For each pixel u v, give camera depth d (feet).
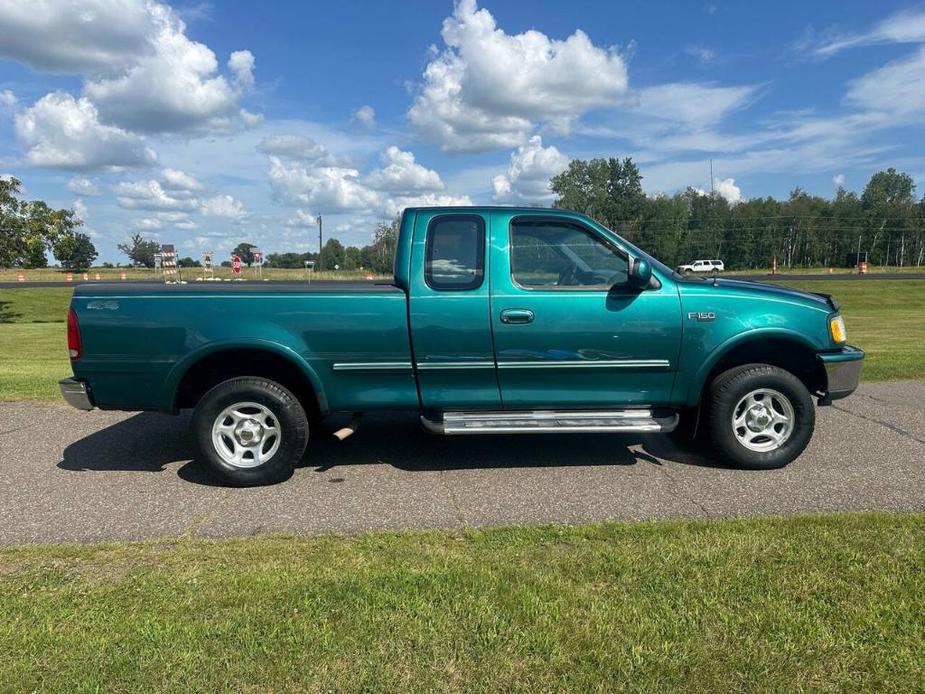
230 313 15.26
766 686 7.76
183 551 11.68
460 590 9.99
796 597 9.63
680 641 8.61
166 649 8.53
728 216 335.26
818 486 14.96
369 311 15.37
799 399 15.99
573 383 15.90
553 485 15.35
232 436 15.51
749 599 9.60
